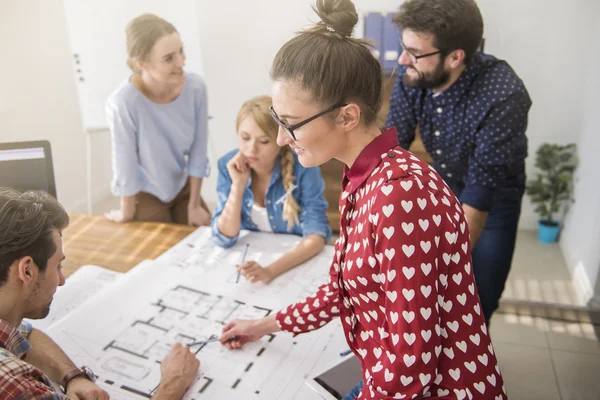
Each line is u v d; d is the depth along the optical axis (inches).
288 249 61.6
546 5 108.5
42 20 127.3
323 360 43.2
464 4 56.1
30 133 125.2
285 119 30.8
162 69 77.0
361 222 31.5
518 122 61.4
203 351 44.4
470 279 31.4
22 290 32.1
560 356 88.4
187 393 40.0
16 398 28.3
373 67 30.6
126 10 105.7
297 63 29.3
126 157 80.5
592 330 94.6
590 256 99.1
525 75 115.1
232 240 61.6
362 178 31.9
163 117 83.0
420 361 28.9
